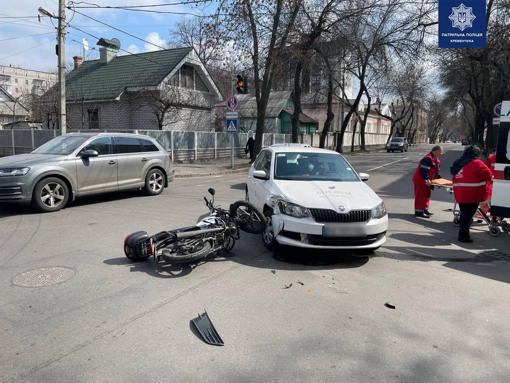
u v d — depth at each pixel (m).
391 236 7.11
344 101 41.03
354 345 3.36
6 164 7.87
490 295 4.54
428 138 111.44
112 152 9.58
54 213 8.19
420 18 19.34
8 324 3.57
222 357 3.12
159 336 3.41
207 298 4.21
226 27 17.55
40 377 2.82
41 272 4.85
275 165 6.62
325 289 4.55
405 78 37.75
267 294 4.36
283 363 3.07
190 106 24.58
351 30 22.64
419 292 4.56
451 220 8.66
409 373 2.98
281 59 20.80
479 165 6.57
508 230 7.50
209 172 17.05
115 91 22.09
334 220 5.20
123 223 7.39
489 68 20.19
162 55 23.95
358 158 31.27
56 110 24.31
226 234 5.69
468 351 3.32
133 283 4.57
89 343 3.28
